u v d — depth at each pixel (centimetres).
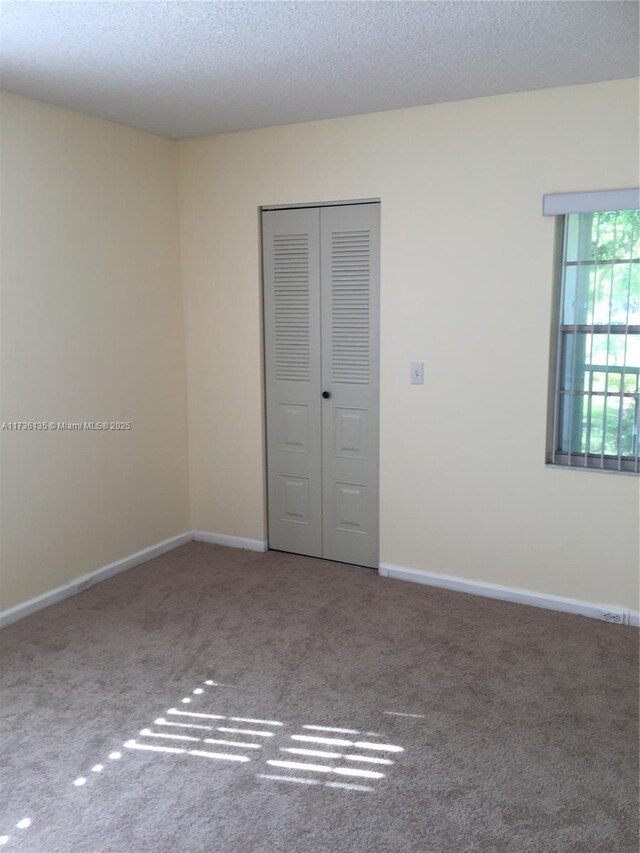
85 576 354
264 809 202
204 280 394
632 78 277
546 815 197
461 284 323
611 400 301
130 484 377
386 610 325
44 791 209
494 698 253
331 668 276
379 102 312
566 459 315
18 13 211
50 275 322
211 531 420
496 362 320
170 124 351
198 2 203
